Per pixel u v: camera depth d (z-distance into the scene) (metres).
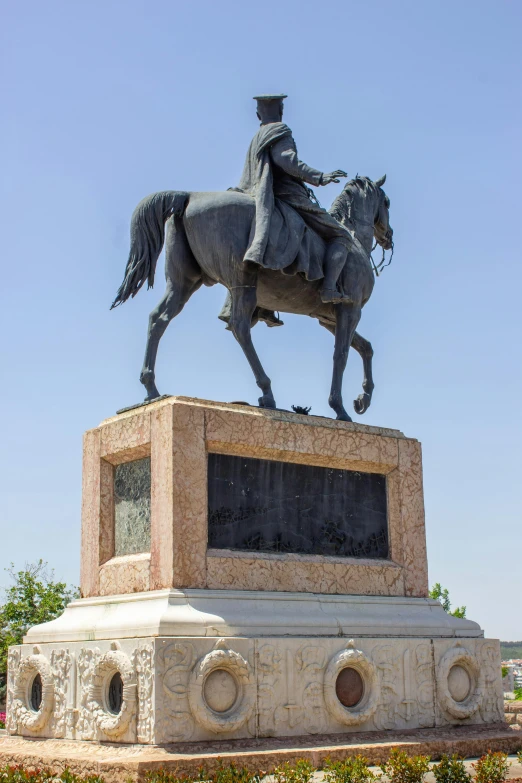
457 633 9.30
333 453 9.21
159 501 8.30
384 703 8.43
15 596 23.56
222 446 8.55
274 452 8.86
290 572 8.67
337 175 9.52
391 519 9.63
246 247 9.22
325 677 8.09
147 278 9.28
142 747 7.24
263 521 8.74
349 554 9.28
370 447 9.51
